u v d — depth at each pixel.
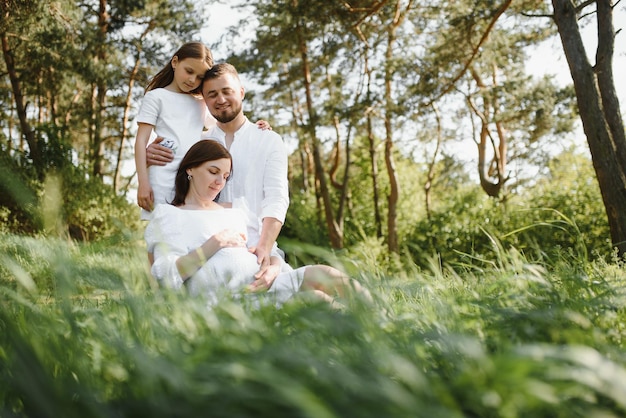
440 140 30.75
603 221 17.14
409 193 30.97
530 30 23.09
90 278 1.11
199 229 2.87
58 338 1.00
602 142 10.38
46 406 0.74
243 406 0.74
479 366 0.88
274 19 21.06
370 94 20.33
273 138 3.51
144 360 0.80
